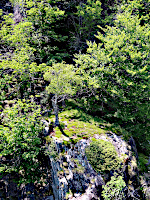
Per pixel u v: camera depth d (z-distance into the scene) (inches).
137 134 433.7
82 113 476.1
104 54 418.9
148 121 440.8
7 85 475.2
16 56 471.8
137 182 312.8
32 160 377.1
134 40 412.5
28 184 407.5
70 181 311.3
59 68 371.2
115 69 420.2
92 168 286.5
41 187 396.2
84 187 291.0
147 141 437.7
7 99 504.7
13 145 357.4
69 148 331.3
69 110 487.5
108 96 490.3
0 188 427.2
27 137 359.6
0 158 408.8
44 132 400.5
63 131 382.6
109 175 280.1
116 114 415.5
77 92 512.4
